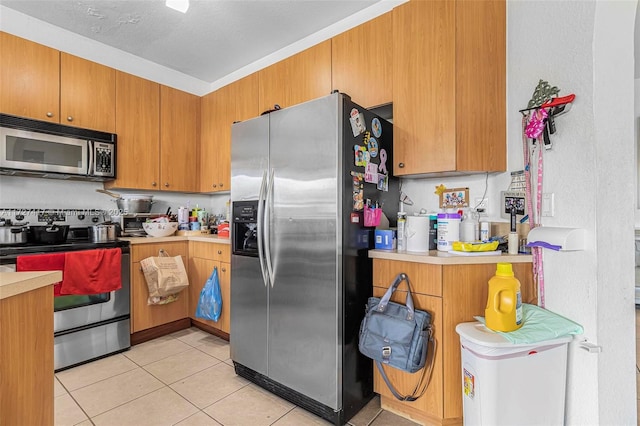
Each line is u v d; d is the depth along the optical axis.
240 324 2.12
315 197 1.73
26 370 1.01
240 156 2.15
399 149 2.00
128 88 2.88
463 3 1.80
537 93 1.63
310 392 1.74
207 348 2.58
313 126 1.75
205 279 2.83
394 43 2.01
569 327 1.39
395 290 1.71
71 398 1.87
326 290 1.68
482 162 1.82
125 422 1.66
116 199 2.94
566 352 1.43
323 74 2.37
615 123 1.38
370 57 2.13
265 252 1.93
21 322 1.00
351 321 1.72
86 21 2.53
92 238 2.57
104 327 2.40
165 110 3.15
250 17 2.48
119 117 2.82
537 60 1.63
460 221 1.86
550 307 1.57
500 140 1.85
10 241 2.21
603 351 1.35
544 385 1.38
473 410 1.37
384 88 2.07
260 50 2.97
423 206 2.24
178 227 3.14
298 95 2.51
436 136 1.84
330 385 1.66
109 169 2.71
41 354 1.07
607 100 1.37
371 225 1.86
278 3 2.32
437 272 1.57
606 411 1.35
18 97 2.29
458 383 1.57
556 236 1.41
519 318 1.42
